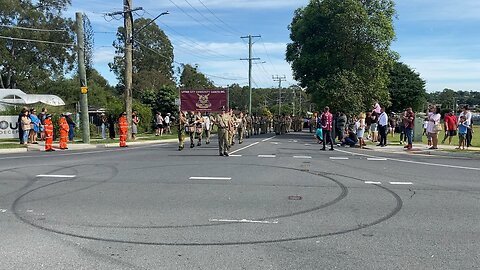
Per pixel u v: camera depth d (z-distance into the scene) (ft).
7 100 135.74
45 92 218.59
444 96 509.76
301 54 138.72
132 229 21.80
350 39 124.67
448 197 29.48
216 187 33.04
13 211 25.57
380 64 127.54
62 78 227.20
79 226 22.36
